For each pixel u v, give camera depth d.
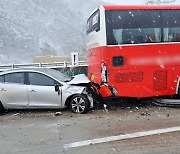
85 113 9.58
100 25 9.62
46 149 6.20
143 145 6.22
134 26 9.67
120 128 7.63
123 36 9.62
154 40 9.86
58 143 6.59
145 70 9.82
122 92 9.70
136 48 9.72
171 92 10.14
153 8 9.80
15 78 9.84
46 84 9.70
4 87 9.75
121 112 9.62
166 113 9.24
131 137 6.81
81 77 10.41
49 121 8.70
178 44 10.05
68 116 9.25
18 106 9.74
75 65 17.73
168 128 7.46
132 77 9.73
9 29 98.19
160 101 10.45
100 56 9.74
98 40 9.88
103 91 9.59
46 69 10.48
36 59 39.34
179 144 6.22
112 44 9.55
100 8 9.62
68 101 9.78
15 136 7.26
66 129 7.74
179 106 10.14
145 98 11.13
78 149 6.15
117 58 9.60
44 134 7.34
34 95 9.62
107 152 5.89
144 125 7.84
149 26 9.80
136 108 10.16
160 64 9.94
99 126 7.91
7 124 8.55
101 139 6.76
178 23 10.02
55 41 99.00
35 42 95.88
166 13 9.92
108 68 9.57
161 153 5.72
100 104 10.70
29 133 7.48
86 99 9.55
